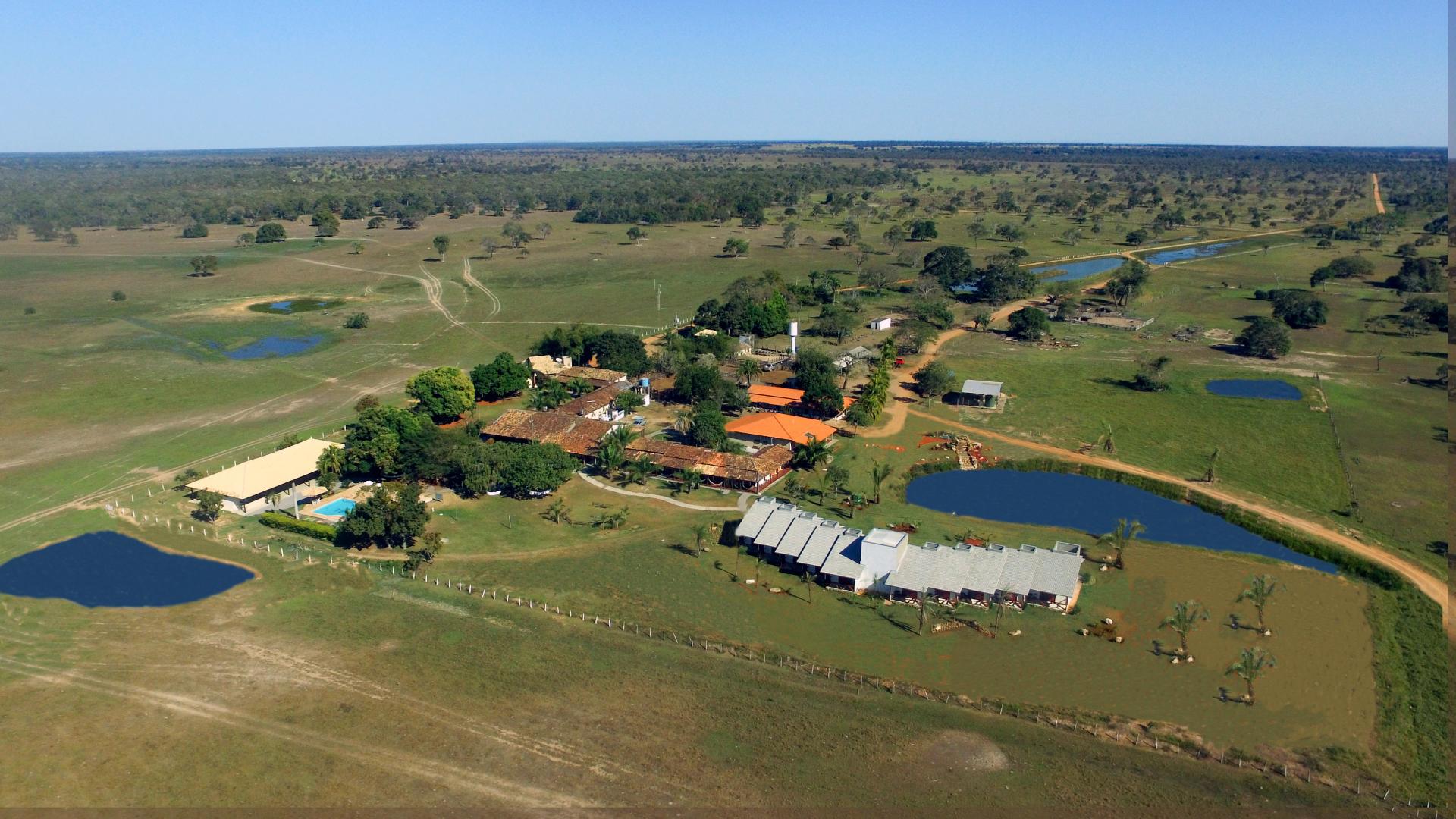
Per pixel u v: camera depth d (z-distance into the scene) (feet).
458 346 639.76
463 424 476.54
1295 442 441.68
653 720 237.45
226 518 366.84
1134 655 269.64
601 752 224.12
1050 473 418.31
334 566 323.98
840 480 379.96
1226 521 366.02
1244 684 255.50
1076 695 250.78
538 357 569.64
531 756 221.87
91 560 328.08
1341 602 300.81
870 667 264.52
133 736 228.43
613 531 353.51
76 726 232.12
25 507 375.66
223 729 231.50
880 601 303.48
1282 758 224.53
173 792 208.54
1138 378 533.14
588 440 427.33
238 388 543.39
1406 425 461.37
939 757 224.12
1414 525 352.49
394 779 213.25
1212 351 610.24
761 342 644.27
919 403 508.53
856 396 517.55
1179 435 454.81
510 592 306.96
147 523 358.64
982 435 456.86
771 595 306.55
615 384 522.88
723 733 232.73
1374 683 256.32
